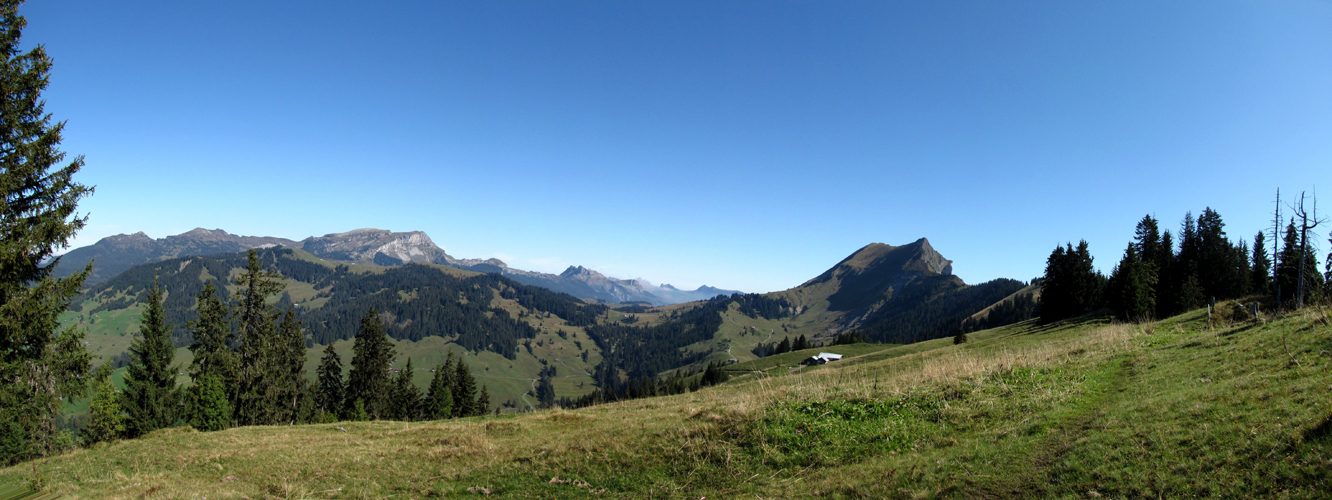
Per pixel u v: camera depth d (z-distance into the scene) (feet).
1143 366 58.90
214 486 54.65
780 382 84.89
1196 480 26.45
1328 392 32.04
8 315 59.47
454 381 282.36
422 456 59.26
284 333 183.83
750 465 43.21
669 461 46.16
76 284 65.10
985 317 609.01
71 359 68.18
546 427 78.02
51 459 71.92
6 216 58.95
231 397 149.89
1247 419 31.32
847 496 34.73
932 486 33.19
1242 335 64.28
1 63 57.93
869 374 100.89
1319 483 22.91
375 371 209.97
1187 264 240.53
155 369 136.05
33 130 60.85
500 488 46.14
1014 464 34.04
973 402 49.19
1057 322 251.39
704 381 358.43
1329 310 59.93
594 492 42.83
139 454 72.69
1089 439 34.65
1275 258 188.03
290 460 63.46
